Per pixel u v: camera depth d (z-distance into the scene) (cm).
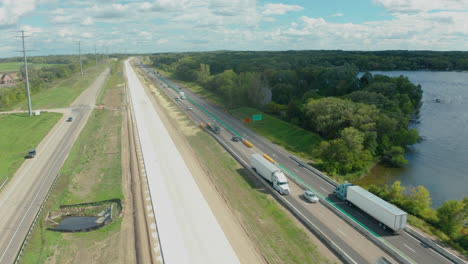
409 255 4456
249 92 14600
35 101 15925
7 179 7125
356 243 4731
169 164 8081
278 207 5919
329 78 16800
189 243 4819
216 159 8456
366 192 5659
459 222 5075
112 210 5916
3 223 5425
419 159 9600
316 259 4416
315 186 6856
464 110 16012
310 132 10544
